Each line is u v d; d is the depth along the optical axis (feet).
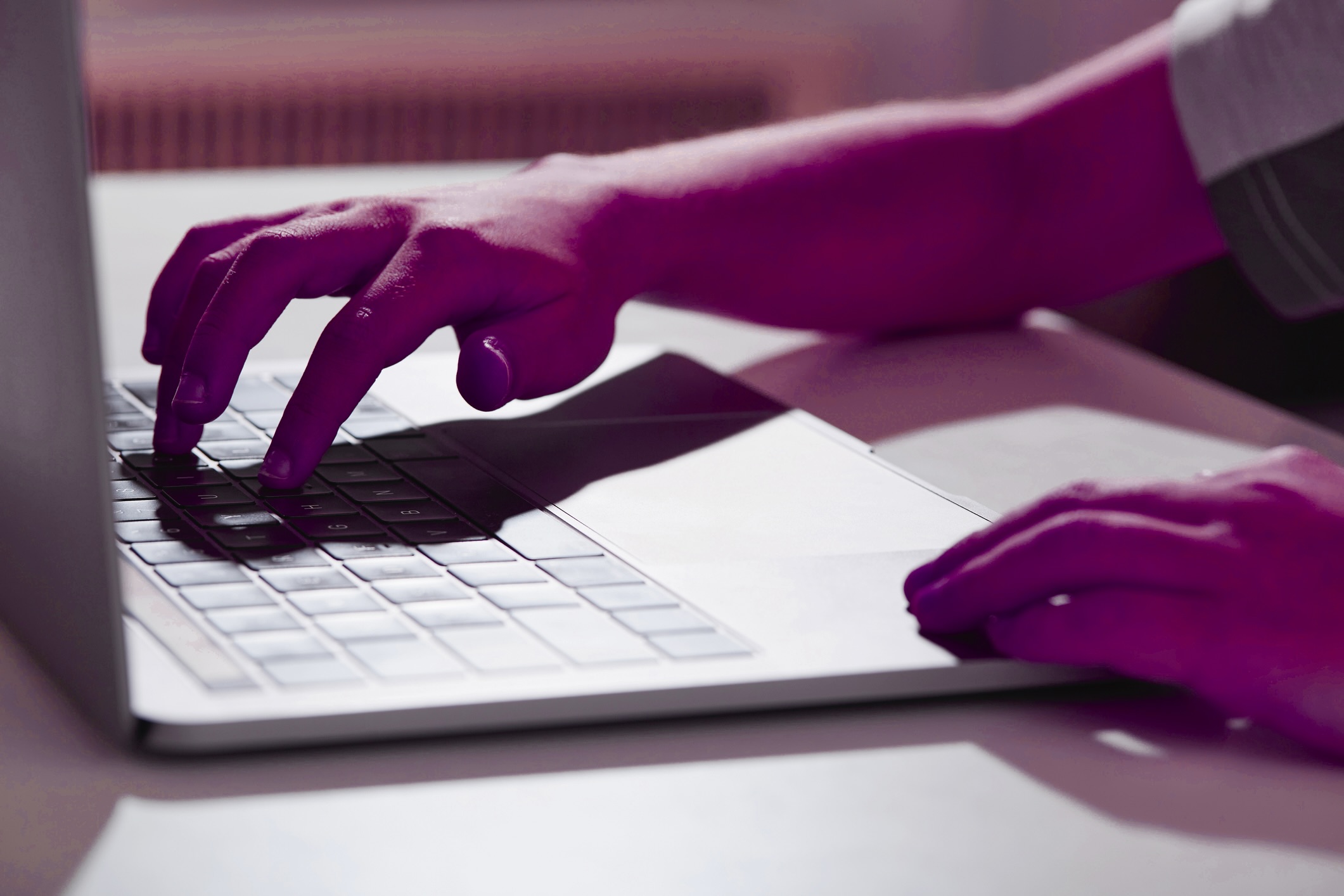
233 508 1.69
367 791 1.18
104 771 1.20
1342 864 1.13
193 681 1.25
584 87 10.93
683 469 1.96
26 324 1.31
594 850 1.11
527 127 10.93
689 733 1.30
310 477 1.83
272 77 10.28
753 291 2.73
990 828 1.17
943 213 2.90
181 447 1.88
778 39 11.08
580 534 1.67
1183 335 4.35
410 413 2.15
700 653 1.36
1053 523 1.42
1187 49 3.02
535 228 2.25
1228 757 1.32
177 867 1.06
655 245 2.52
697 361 2.56
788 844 1.13
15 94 1.24
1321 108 2.84
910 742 1.31
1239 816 1.20
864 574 1.60
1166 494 1.46
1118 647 1.35
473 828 1.13
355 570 1.51
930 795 1.22
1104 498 1.46
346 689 1.25
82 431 1.19
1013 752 1.30
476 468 1.91
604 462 1.97
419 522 1.68
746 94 11.18
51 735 1.26
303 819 1.13
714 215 2.66
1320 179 2.87
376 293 1.90
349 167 10.65
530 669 1.31
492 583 1.50
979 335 3.02
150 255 3.30
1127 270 3.12
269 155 10.46
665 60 10.96
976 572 1.42
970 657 1.40
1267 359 4.39
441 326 2.00
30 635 1.42
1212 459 2.26
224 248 2.19
